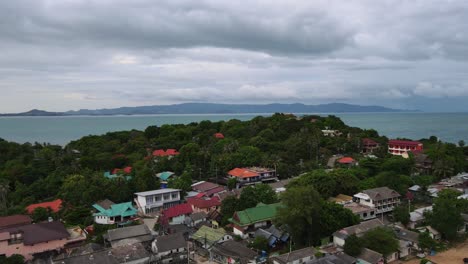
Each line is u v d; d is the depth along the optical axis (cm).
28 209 8106
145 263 5734
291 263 5534
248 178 10750
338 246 6312
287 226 6581
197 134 16662
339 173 9094
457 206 7700
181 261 5944
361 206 7875
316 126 16712
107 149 14500
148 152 14212
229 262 5838
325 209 6712
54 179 10044
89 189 8925
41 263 5784
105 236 6600
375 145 14812
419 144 13962
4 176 10194
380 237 5912
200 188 9975
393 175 9106
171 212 7825
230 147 13138
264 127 16512
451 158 11156
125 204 8188
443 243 6725
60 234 6431
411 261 6003
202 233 6769
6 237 5962
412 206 8431
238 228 6994
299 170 11775
